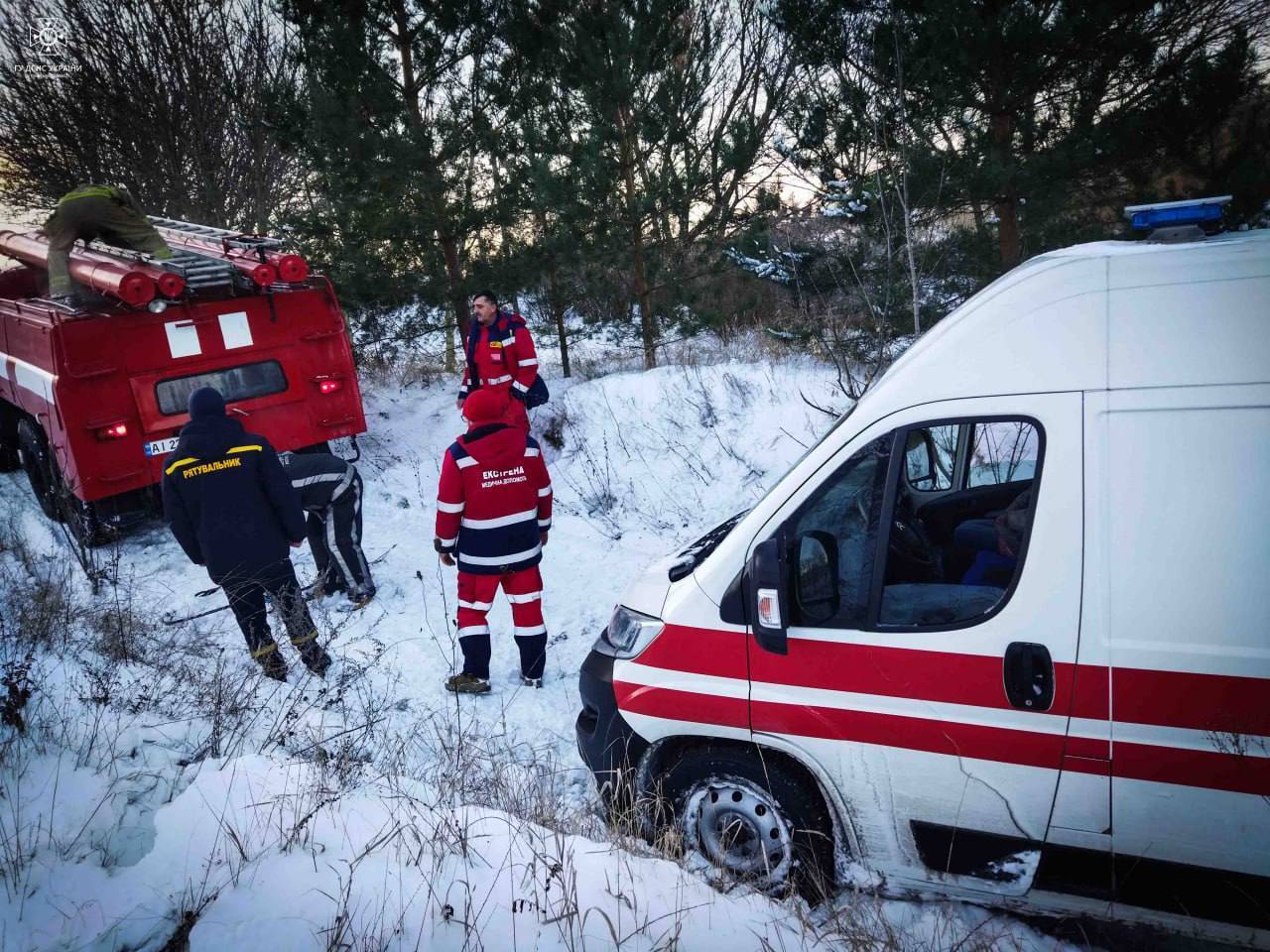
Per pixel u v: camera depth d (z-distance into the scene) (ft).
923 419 8.60
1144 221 8.63
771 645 8.92
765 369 27.37
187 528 15.64
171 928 8.87
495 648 17.57
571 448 27.76
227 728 13.23
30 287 30.22
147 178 43.80
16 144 43.50
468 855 10.00
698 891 9.32
